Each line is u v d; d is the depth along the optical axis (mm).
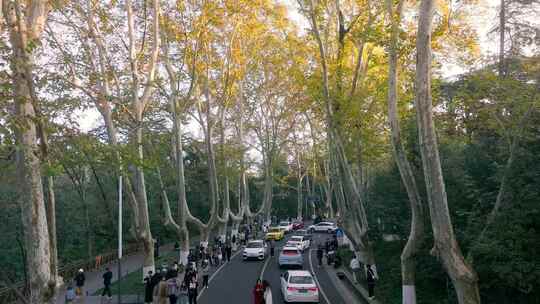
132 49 20922
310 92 24625
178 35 26328
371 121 25922
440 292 20172
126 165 14750
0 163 13961
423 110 12047
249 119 48938
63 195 35938
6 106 12742
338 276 26625
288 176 69500
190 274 20031
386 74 24906
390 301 19703
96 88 20469
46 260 11305
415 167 21234
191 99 30047
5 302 18125
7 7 11570
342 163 24250
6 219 25750
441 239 11773
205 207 56625
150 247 22078
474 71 19094
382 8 20172
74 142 13906
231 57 32062
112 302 20062
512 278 14203
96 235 40219
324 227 57469
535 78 15859
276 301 20312
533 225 15250
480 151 17953
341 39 23625
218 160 38156
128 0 20953
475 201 16859
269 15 28312
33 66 12047
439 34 17000
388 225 26766
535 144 15617
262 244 36719
